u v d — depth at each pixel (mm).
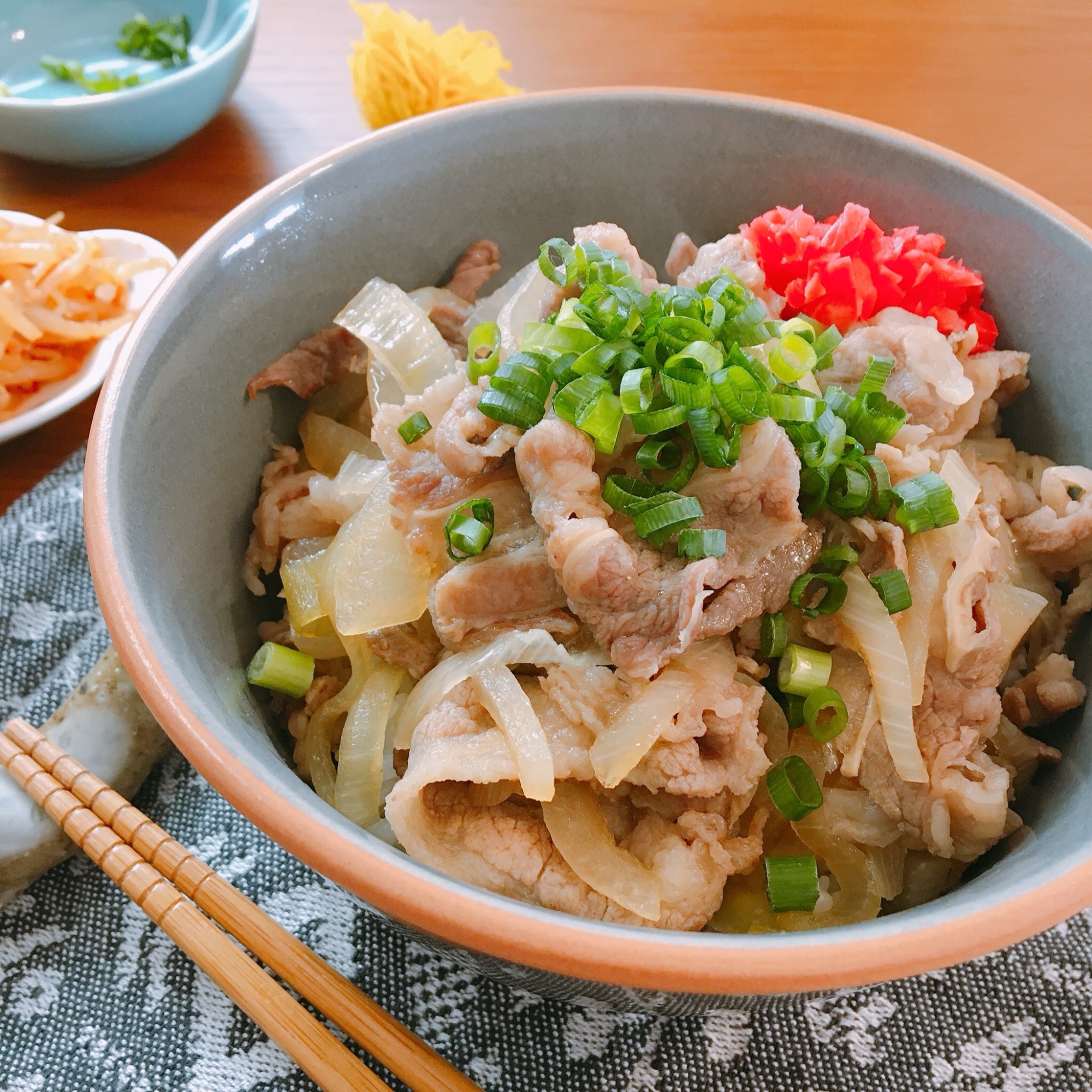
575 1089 273
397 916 241
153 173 394
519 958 238
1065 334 302
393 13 382
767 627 276
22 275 361
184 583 279
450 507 280
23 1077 275
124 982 283
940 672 279
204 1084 274
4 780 292
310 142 400
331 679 290
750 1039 277
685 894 267
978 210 310
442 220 322
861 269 309
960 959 239
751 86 402
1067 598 299
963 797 272
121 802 287
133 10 432
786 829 281
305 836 243
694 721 268
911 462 283
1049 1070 276
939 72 409
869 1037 278
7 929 289
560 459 271
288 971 273
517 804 274
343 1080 265
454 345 317
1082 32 425
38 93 411
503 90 384
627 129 323
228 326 294
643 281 301
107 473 267
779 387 282
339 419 316
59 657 320
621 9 430
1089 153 384
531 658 272
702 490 274
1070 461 302
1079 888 244
